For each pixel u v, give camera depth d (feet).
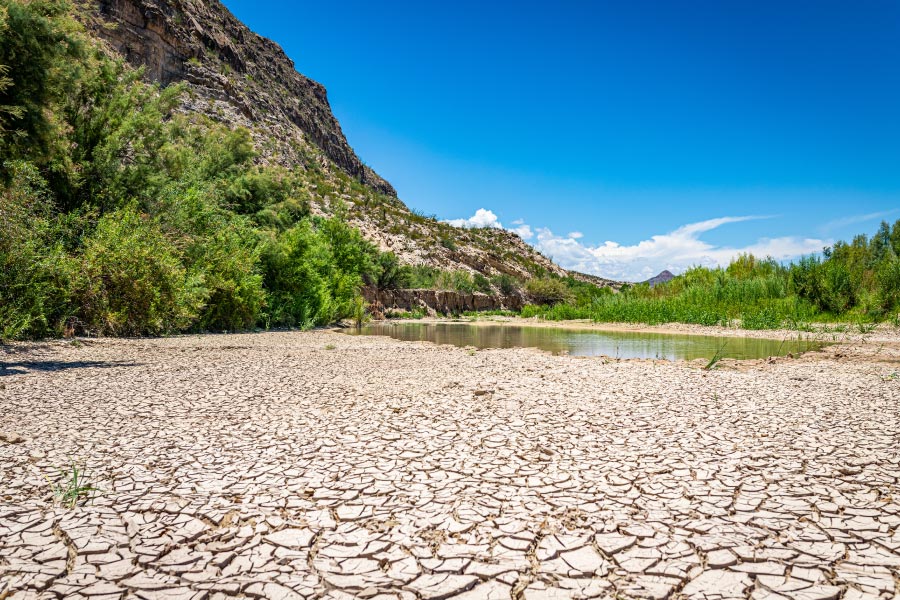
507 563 7.63
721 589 6.97
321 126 459.32
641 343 56.90
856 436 14.12
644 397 19.99
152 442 13.43
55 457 12.10
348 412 17.22
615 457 12.37
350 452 12.75
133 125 58.44
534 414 16.94
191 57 243.40
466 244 297.94
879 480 10.81
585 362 34.63
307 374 26.63
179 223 58.13
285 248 76.59
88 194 54.24
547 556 7.82
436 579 7.21
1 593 6.72
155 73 213.87
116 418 15.89
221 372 26.61
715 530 8.63
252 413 16.93
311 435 14.29
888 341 51.78
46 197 47.47
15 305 37.22
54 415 16.08
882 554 7.86
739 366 33.06
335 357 36.06
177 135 97.19
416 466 11.76
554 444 13.47
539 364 32.73
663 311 92.58
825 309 77.25
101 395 19.39
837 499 9.87
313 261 89.92
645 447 13.17
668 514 9.26
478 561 7.70
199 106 218.79
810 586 7.02
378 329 87.15
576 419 16.22
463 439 13.93
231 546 8.06
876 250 107.86
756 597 6.79
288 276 76.84
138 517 9.04
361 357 36.45
